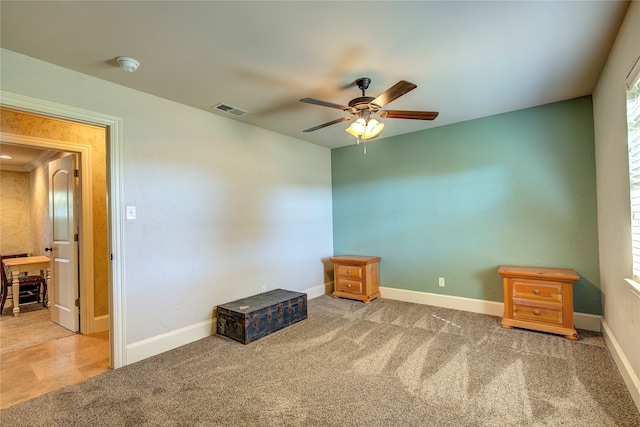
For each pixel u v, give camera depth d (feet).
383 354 8.46
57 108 7.24
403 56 7.18
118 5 5.23
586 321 9.84
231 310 9.77
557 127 10.36
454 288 12.54
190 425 5.74
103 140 11.57
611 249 8.04
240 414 6.04
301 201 14.37
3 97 6.51
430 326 10.50
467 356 8.19
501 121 11.38
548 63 7.62
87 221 11.05
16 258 15.67
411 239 13.66
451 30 6.19
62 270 11.78
